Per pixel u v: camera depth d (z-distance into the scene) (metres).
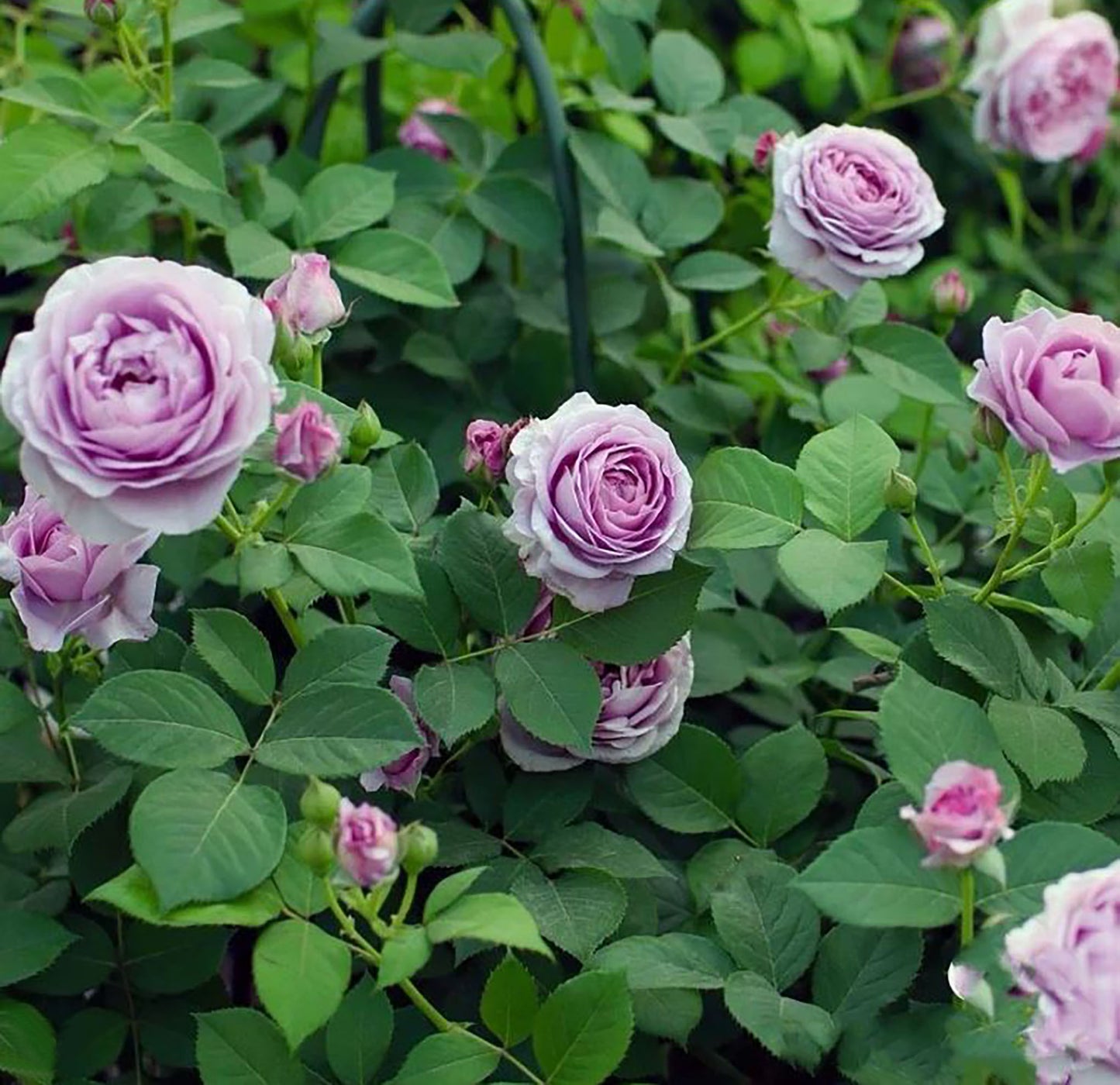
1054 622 1.40
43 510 1.29
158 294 1.22
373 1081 1.27
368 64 1.68
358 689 1.27
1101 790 1.32
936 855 1.19
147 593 1.30
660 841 1.43
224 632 1.29
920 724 1.24
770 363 1.67
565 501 1.30
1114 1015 1.17
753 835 1.37
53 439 1.21
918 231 1.46
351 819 1.20
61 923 1.33
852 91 2.04
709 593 1.42
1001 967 1.20
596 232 1.57
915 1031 1.26
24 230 1.56
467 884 1.24
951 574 1.57
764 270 1.68
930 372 1.53
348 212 1.52
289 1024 1.20
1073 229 2.36
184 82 1.58
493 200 1.59
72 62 1.86
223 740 1.26
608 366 1.63
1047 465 1.32
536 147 1.63
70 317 1.22
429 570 1.34
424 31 1.66
